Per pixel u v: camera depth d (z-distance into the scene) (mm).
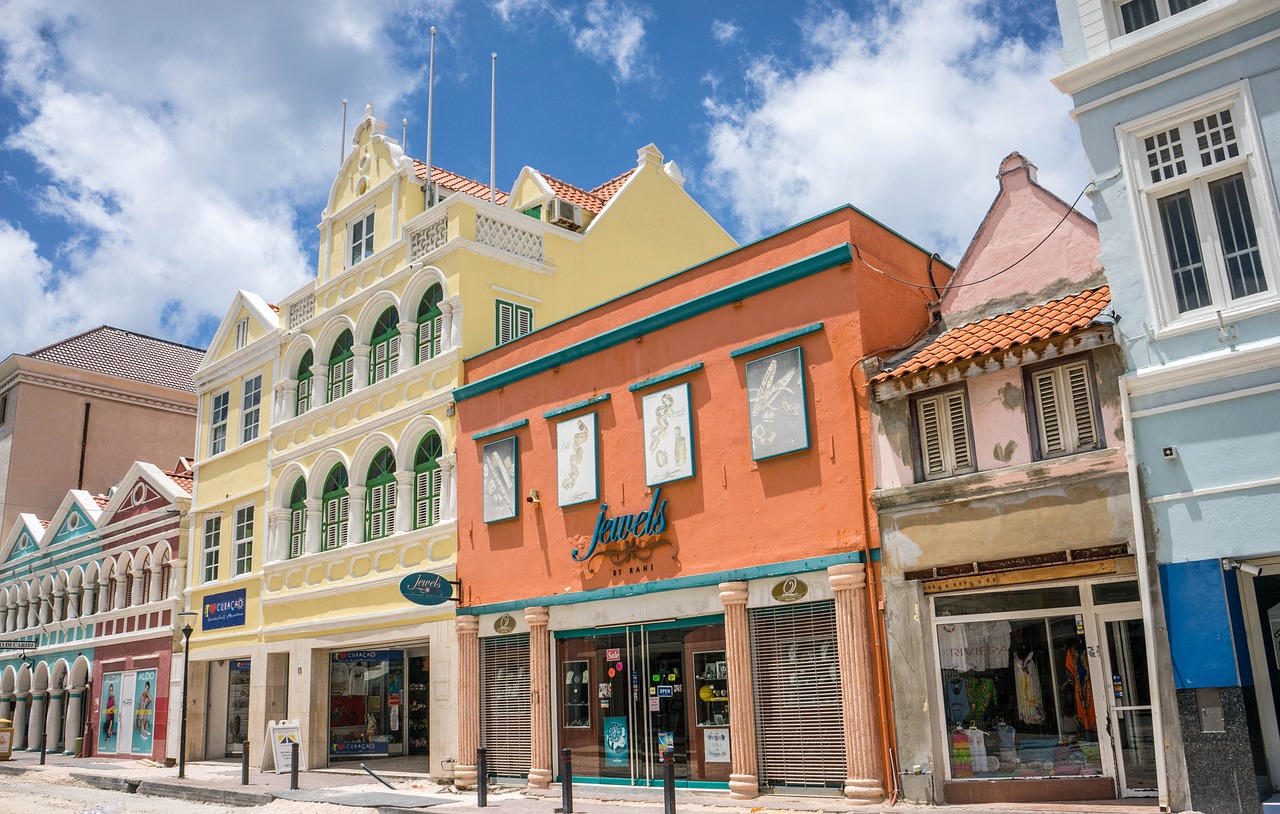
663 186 26234
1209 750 10328
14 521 40281
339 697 23219
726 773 14891
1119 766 11734
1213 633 10492
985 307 14477
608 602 16688
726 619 14859
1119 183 11945
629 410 17031
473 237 21281
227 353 28906
